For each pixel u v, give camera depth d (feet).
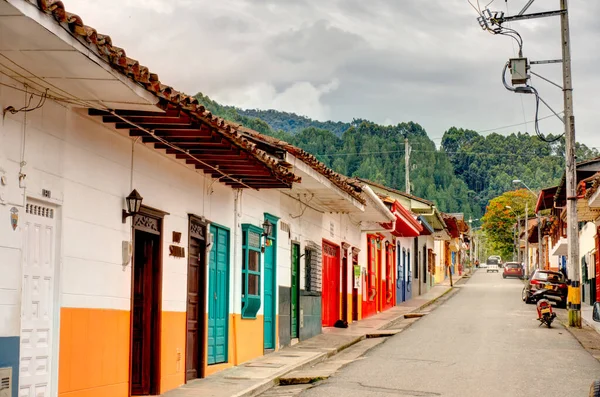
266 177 48.42
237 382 45.75
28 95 28.53
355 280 93.50
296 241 68.08
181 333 44.01
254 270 57.31
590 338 72.13
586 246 129.08
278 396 42.75
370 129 554.05
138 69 27.81
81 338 32.50
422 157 520.01
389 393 42.83
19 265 27.99
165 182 41.68
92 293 33.55
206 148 39.68
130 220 37.27
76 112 32.19
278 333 62.59
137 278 40.91
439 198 510.99
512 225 357.61
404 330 80.69
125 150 36.76
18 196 28.02
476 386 44.93
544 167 554.87
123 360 36.63
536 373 50.06
